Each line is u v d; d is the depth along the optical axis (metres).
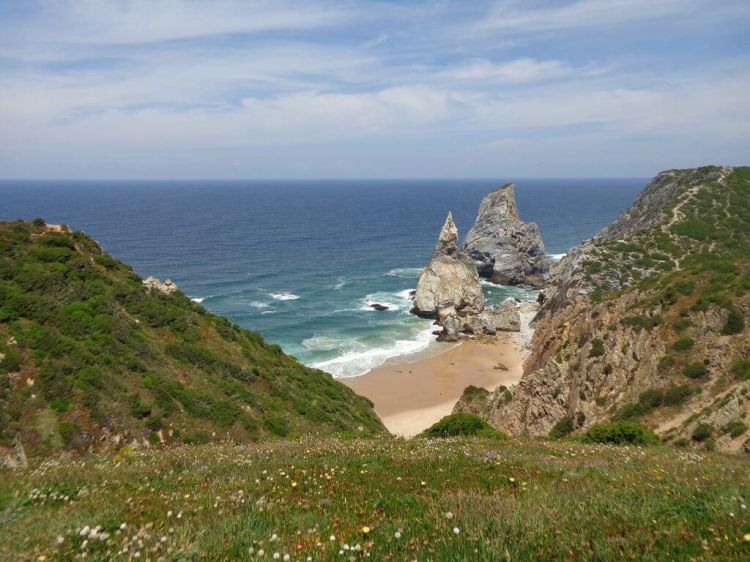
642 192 114.94
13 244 36.78
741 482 9.32
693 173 106.25
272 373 42.44
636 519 6.65
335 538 6.25
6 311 27.91
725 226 83.81
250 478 10.31
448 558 5.46
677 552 5.51
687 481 9.38
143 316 37.66
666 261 76.12
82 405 24.86
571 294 72.62
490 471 10.57
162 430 26.86
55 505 8.87
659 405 32.59
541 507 7.20
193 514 7.76
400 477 9.91
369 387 68.50
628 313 40.81
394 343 85.50
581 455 13.48
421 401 64.94
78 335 29.91
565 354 45.19
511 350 83.56
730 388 29.44
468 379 72.06
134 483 10.41
